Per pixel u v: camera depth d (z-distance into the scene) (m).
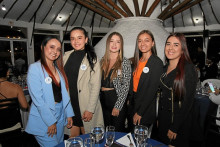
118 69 2.14
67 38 10.02
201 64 5.45
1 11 7.29
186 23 9.91
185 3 3.87
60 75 1.82
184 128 1.78
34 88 1.63
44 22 8.95
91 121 2.17
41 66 1.68
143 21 3.82
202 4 8.02
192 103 1.71
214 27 9.49
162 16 4.31
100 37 11.23
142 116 2.14
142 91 2.13
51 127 1.69
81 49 2.09
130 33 3.69
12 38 8.23
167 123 1.85
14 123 2.32
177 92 1.70
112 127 1.44
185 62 1.72
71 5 8.23
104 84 2.24
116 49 2.15
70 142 1.30
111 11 4.19
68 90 1.98
